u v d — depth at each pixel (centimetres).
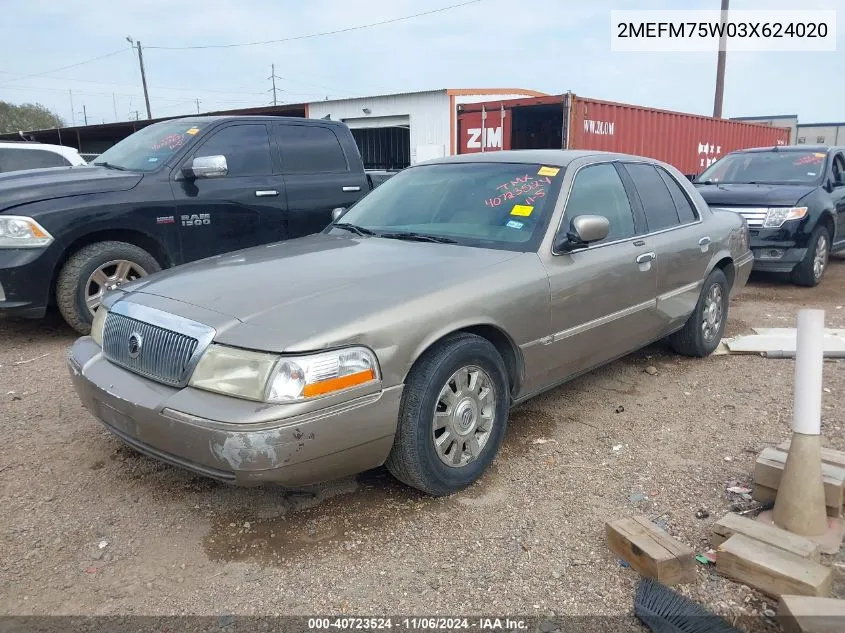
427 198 450
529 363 375
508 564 288
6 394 481
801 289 888
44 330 651
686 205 540
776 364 555
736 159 1028
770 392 491
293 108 2495
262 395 275
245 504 336
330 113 2400
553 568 285
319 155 748
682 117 1759
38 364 550
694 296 529
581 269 400
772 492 322
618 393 490
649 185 504
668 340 571
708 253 536
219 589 274
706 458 386
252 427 270
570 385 507
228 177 673
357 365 290
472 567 287
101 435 413
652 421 440
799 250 852
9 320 688
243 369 279
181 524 319
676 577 270
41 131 3247
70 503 337
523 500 340
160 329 307
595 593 270
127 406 303
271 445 271
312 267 355
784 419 442
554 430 426
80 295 589
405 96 2206
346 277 335
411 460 317
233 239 679
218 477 284
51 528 316
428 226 426
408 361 307
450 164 481
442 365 320
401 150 2473
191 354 293
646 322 469
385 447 308
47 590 274
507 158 462
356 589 273
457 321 327
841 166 1003
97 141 3347
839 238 957
